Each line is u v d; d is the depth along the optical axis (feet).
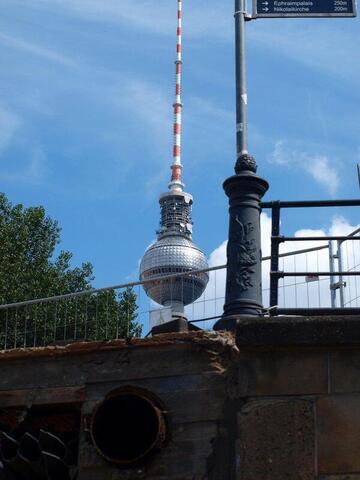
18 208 113.60
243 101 39.73
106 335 44.01
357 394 31.91
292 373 32.35
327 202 36.73
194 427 35.09
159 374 36.11
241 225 36.42
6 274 103.96
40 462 37.40
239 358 33.30
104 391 36.73
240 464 31.76
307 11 41.39
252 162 37.22
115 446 36.24
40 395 37.50
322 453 31.48
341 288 41.45
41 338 46.52
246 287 35.91
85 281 111.55
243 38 40.65
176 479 34.63
